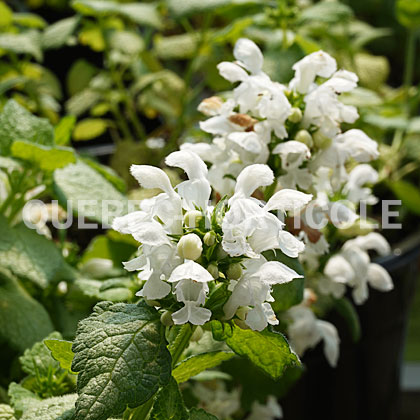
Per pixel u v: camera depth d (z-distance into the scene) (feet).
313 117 1.49
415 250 2.28
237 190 1.28
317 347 2.17
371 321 2.24
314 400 2.28
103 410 1.15
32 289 1.79
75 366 1.18
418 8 2.58
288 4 2.48
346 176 1.53
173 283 1.23
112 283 1.57
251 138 1.44
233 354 1.34
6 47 2.32
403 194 2.57
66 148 1.64
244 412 1.97
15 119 1.72
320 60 1.48
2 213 1.74
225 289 1.22
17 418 1.37
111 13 2.62
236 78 1.49
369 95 2.41
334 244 2.02
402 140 2.78
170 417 1.24
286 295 1.48
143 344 1.20
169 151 2.57
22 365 1.49
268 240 1.23
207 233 1.21
